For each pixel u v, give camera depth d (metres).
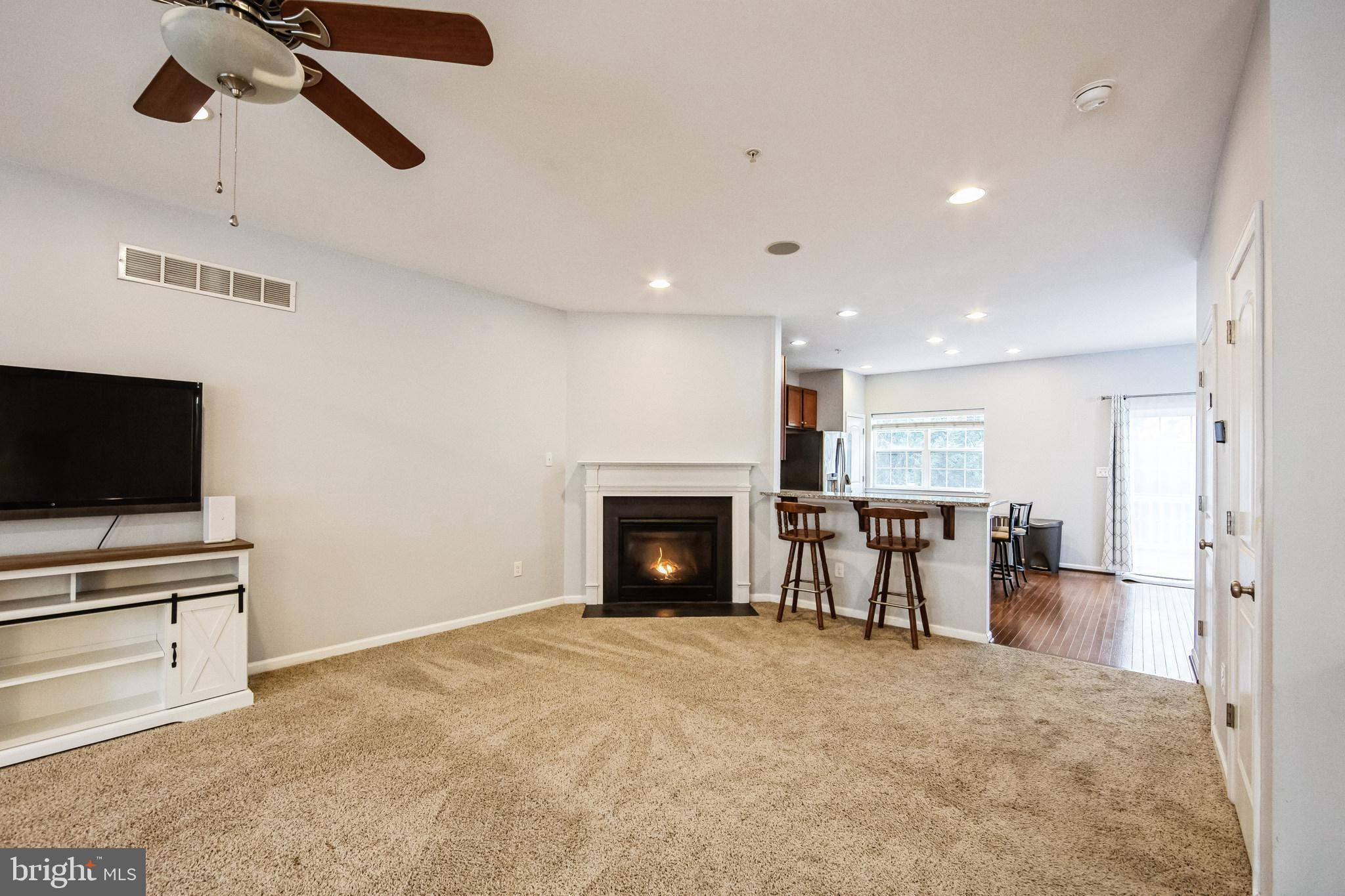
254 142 2.45
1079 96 2.06
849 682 3.38
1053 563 6.88
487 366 4.55
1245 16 1.69
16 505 2.56
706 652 3.87
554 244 3.57
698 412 5.29
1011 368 7.65
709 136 2.37
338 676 3.38
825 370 8.45
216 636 2.90
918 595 4.25
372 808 2.13
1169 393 6.59
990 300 4.76
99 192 2.87
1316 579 1.49
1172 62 1.90
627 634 4.25
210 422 3.22
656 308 5.06
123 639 2.90
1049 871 1.85
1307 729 1.50
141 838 1.95
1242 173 1.98
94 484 2.76
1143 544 6.75
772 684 3.34
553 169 2.64
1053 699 3.19
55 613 2.48
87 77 2.05
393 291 3.98
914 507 4.45
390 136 1.84
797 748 2.61
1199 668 3.41
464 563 4.40
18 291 2.66
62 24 1.79
